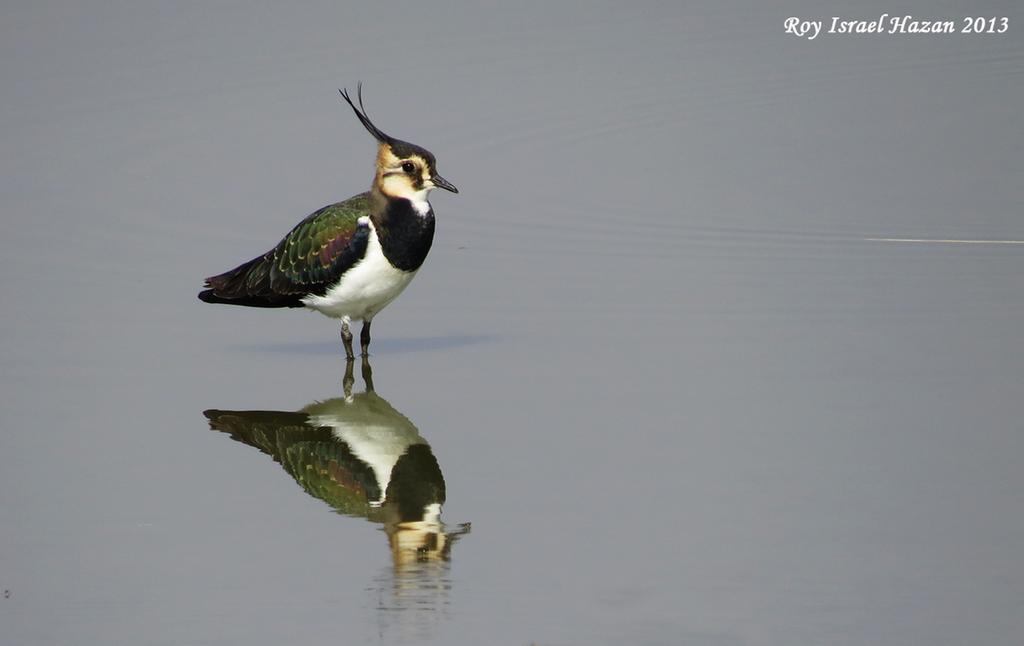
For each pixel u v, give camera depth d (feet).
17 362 53.88
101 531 41.47
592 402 49.19
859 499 41.63
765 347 53.78
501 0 97.96
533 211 70.54
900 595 36.47
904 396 48.93
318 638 35.42
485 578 37.99
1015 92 89.25
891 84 90.38
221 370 53.62
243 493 44.04
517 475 43.91
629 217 69.82
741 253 64.90
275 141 77.25
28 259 64.03
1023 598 36.09
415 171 52.65
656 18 96.99
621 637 34.86
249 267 56.18
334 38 90.38
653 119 83.30
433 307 59.47
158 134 77.97
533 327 56.75
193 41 89.20
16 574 39.14
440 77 86.12
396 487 44.11
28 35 88.89
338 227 53.21
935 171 76.69
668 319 57.06
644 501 41.91
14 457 46.26
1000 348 53.01
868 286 60.34
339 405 50.14
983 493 41.81
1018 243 65.57
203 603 37.37
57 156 75.46
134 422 49.03
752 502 41.68
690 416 47.80
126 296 60.54
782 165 77.71
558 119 82.28
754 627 35.12
